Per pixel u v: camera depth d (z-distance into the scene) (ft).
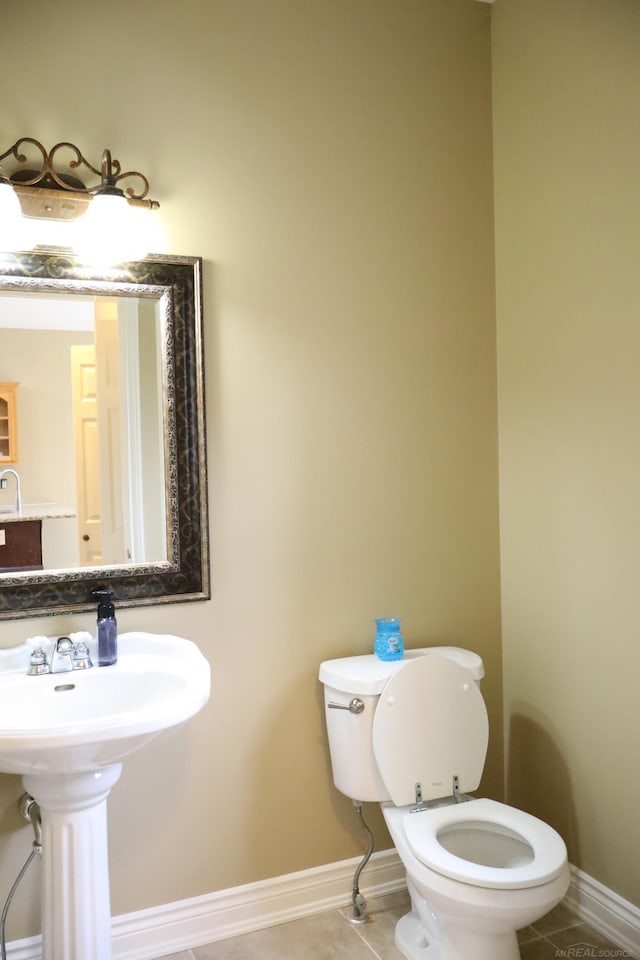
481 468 8.10
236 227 6.92
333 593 7.43
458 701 6.94
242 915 7.06
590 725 7.00
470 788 6.93
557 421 7.30
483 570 8.13
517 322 7.80
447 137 7.84
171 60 6.63
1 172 5.96
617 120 6.47
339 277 7.36
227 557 6.97
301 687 7.30
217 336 6.88
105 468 6.50
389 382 7.63
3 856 6.27
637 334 6.34
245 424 7.02
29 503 6.25
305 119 7.18
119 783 6.61
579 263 6.95
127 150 6.49
